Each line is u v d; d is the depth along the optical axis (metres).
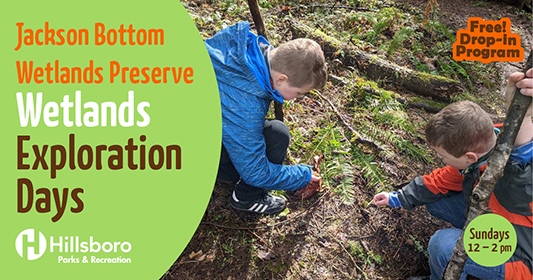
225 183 2.80
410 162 3.08
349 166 2.88
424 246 2.52
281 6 5.08
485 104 4.05
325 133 3.07
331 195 2.75
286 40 4.33
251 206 2.52
